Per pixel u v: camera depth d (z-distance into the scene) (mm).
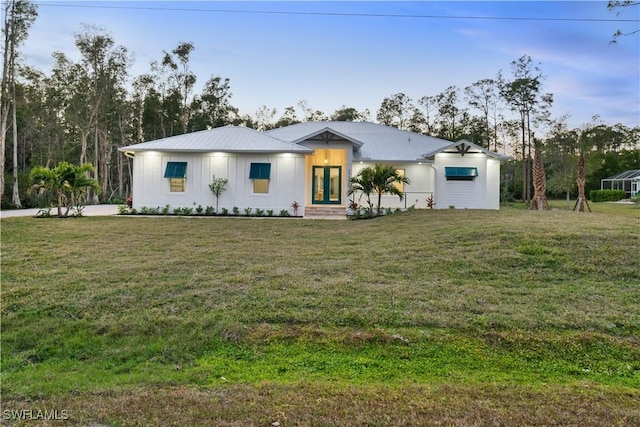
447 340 4316
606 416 2869
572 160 33625
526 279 6473
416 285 6223
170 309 5223
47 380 3557
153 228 13680
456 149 21891
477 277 6664
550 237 8703
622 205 33125
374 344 4270
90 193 32656
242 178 20234
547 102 43656
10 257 8359
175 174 19984
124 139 42656
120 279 6613
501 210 17641
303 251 9344
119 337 4512
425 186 22609
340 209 21328
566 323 4629
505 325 4590
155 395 3209
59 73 35156
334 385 3434
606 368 3848
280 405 3008
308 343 4316
